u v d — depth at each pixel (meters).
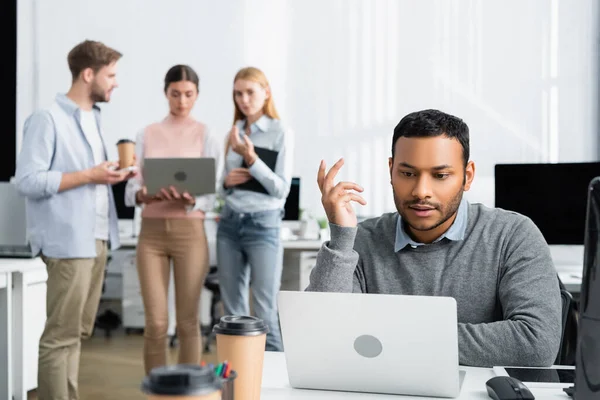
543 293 1.52
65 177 2.80
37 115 2.85
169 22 6.38
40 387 2.83
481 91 5.88
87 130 2.97
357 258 1.49
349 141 6.12
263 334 1.11
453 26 5.92
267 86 3.43
